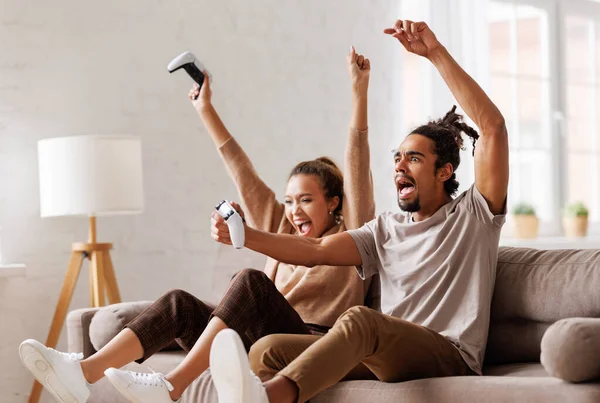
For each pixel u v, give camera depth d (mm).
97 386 2768
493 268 2244
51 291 3639
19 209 3586
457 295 2180
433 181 2318
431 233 2256
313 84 4402
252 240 2271
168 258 3916
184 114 3986
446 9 4789
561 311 2174
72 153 3291
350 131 2727
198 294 3998
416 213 2355
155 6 3922
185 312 2299
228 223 2188
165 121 3932
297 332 2291
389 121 4668
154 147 3895
